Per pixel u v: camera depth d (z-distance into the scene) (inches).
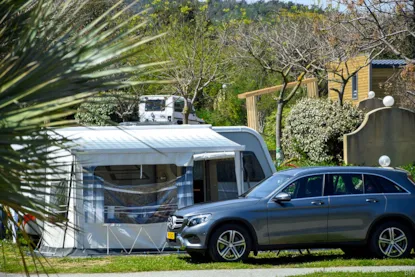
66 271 710.5
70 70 231.5
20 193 222.4
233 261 748.0
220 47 1596.9
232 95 2272.4
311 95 1699.1
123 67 240.5
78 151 269.4
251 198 771.4
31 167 220.7
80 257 821.9
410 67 1008.2
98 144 850.1
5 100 217.8
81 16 260.8
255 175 991.0
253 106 1599.4
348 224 764.6
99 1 268.8
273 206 754.8
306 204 759.1
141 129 938.7
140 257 819.4
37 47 239.5
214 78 1624.0
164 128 947.3
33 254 276.7
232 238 748.6
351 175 779.4
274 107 2470.5
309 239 757.9
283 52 1766.7
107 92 249.4
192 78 1445.6
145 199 875.4
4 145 219.5
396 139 1439.5
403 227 775.1
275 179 793.6
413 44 1320.1
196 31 1555.1
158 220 873.5
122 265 738.2
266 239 751.1
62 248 838.5
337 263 741.9
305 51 1685.5
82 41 242.1
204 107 2324.1
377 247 769.6
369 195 773.3
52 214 239.0
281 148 1534.2
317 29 1310.3
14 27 257.1
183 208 791.7
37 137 230.8
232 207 752.3
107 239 849.5
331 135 1481.3
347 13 1219.2
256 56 1647.4
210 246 746.2
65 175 269.4
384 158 887.1
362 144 1418.6
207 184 989.2
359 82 2140.7
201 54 1497.3
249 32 1813.5
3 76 227.8
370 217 768.3
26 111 217.6
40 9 249.6
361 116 1502.2
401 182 788.0
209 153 940.6
